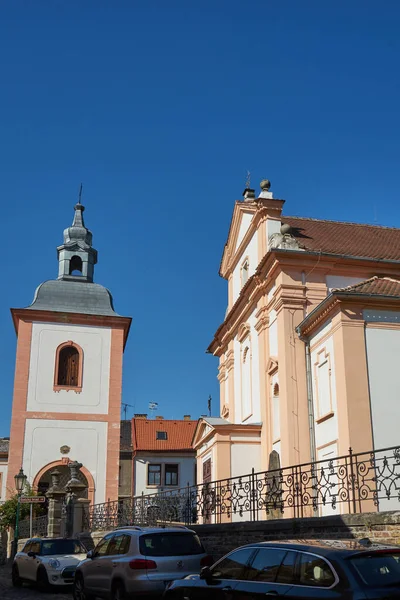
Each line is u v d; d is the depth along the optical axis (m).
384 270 26.05
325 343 22.34
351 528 11.68
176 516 20.67
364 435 19.69
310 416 23.14
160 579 11.60
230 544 15.12
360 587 6.43
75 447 36.56
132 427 54.91
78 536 25.50
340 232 30.27
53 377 37.56
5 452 48.94
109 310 40.00
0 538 35.25
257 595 7.64
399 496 11.99
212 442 27.00
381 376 20.45
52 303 39.34
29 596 16.38
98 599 13.70
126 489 51.91
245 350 30.62
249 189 33.41
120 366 38.72
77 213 44.31
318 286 25.20
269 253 25.23
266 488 22.98
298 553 7.45
